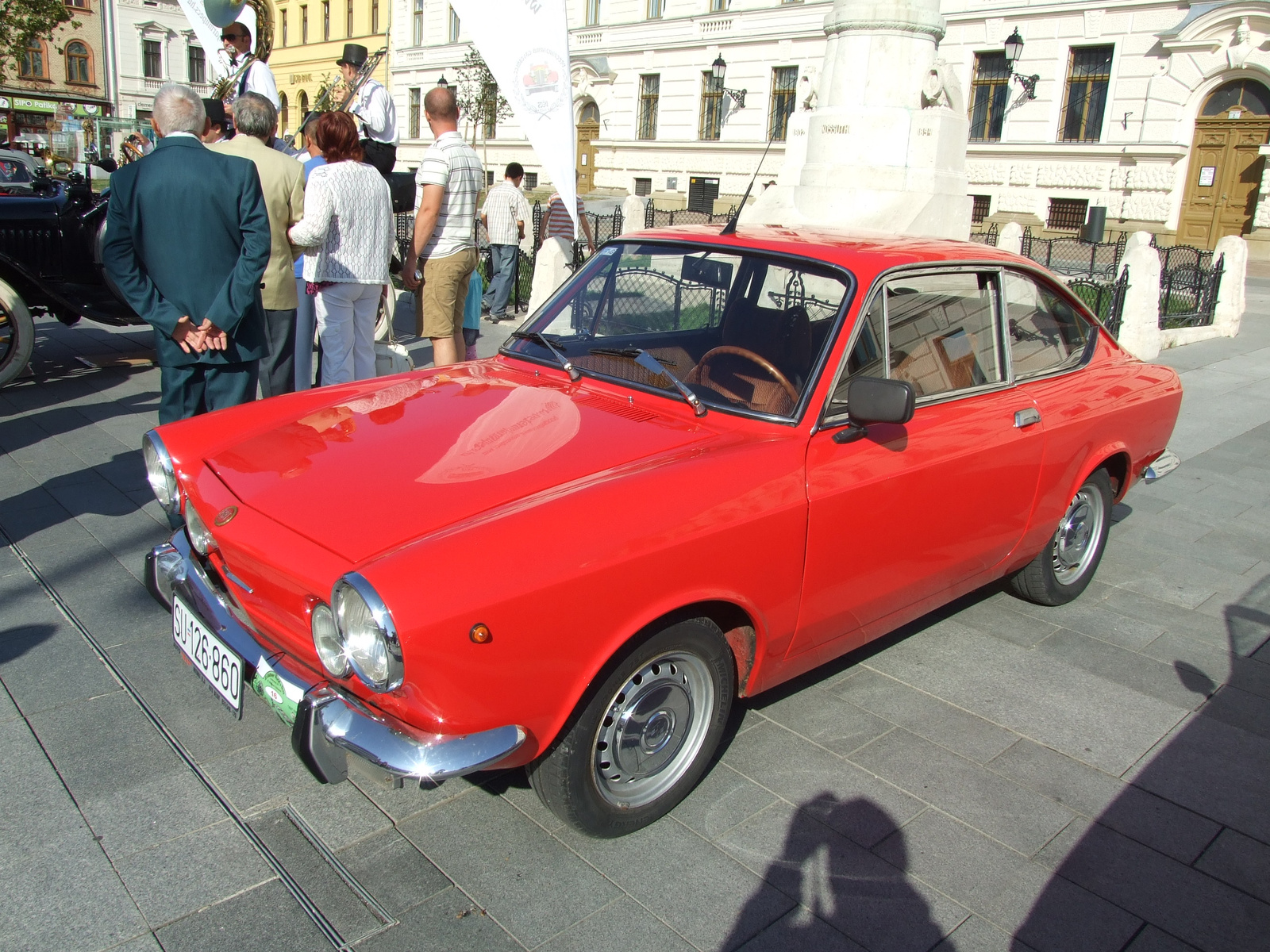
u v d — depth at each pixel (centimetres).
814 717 335
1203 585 470
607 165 3478
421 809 275
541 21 662
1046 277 390
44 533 446
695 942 233
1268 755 328
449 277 628
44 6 3061
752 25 2991
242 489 267
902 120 1079
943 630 409
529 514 235
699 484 259
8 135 4672
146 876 244
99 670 336
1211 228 2347
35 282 683
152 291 420
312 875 248
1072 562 433
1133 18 2364
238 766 289
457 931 232
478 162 623
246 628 266
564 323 364
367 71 786
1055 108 2511
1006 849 274
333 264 553
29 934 224
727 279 333
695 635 263
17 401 665
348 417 306
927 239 364
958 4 2619
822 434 290
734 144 3078
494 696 222
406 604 208
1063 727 339
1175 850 278
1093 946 241
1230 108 2303
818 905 248
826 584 294
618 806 264
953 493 328
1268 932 249
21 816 262
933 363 331
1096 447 397
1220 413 820
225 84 834
